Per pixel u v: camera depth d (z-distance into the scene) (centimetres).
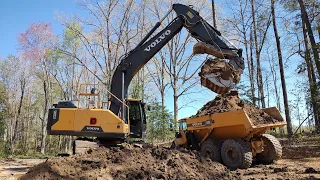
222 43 884
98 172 560
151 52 946
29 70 3050
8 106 2956
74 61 2905
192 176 594
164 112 2127
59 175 544
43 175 546
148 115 2089
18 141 3750
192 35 945
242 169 760
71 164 584
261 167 786
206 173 627
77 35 2556
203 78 837
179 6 966
